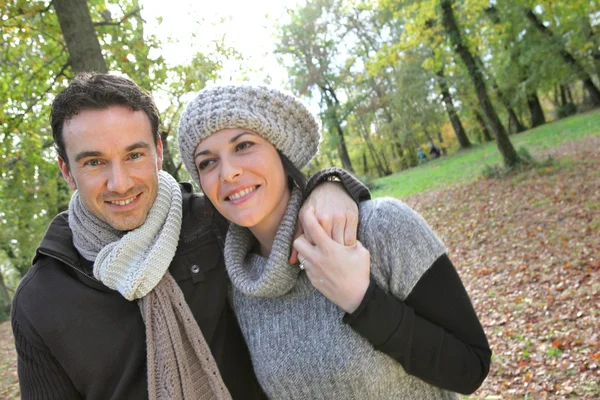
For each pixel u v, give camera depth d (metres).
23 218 10.52
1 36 5.50
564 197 9.05
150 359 1.56
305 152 1.61
